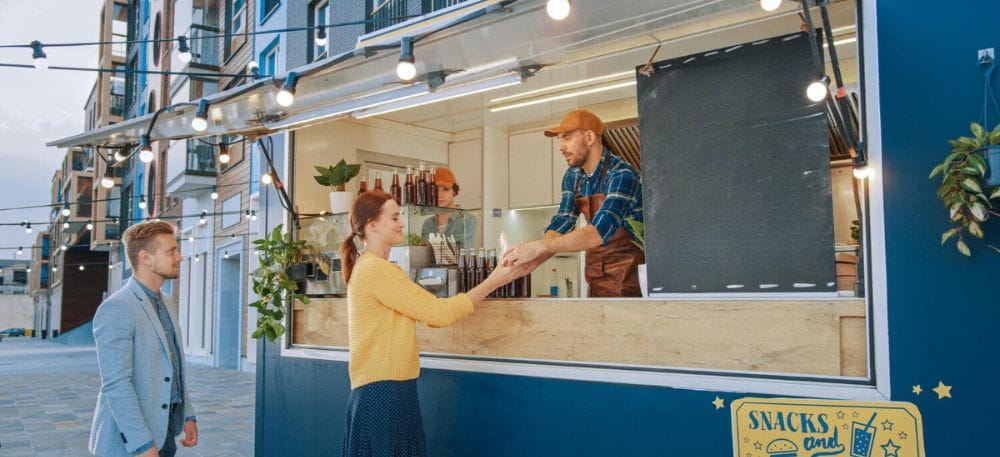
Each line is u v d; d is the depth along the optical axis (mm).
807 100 2383
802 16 2381
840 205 3707
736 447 2355
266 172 4238
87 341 34281
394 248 3377
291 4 11938
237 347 14906
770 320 2359
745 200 2480
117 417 2447
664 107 2691
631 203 3229
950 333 1987
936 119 2043
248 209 13109
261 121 3758
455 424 3148
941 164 1962
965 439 1961
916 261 2047
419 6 8359
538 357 2910
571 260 4574
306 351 3879
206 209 15992
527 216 4961
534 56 2811
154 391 2607
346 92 3330
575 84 3660
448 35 2701
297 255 3994
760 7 2330
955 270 1986
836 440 2174
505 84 3043
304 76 3139
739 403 2357
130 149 4293
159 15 19500
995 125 1951
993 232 1931
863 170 2154
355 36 9773
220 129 3908
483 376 3057
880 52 2137
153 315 2672
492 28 2625
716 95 2568
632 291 3244
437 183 4039
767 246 2422
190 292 17172
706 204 2566
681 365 2537
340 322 3740
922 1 2086
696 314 2512
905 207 2070
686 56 2646
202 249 16281
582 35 2596
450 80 3107
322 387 3762
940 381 1999
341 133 4391
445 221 3697
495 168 4773
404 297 2553
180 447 6543
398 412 2541
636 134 4145
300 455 3861
